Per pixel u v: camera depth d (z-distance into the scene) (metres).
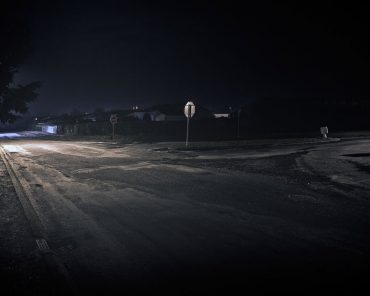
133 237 5.89
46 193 9.70
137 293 3.98
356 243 5.43
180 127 46.38
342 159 15.12
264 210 7.49
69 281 4.29
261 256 4.98
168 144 26.19
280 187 9.90
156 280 4.30
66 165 15.89
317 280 4.22
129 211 7.62
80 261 4.91
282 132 42.78
